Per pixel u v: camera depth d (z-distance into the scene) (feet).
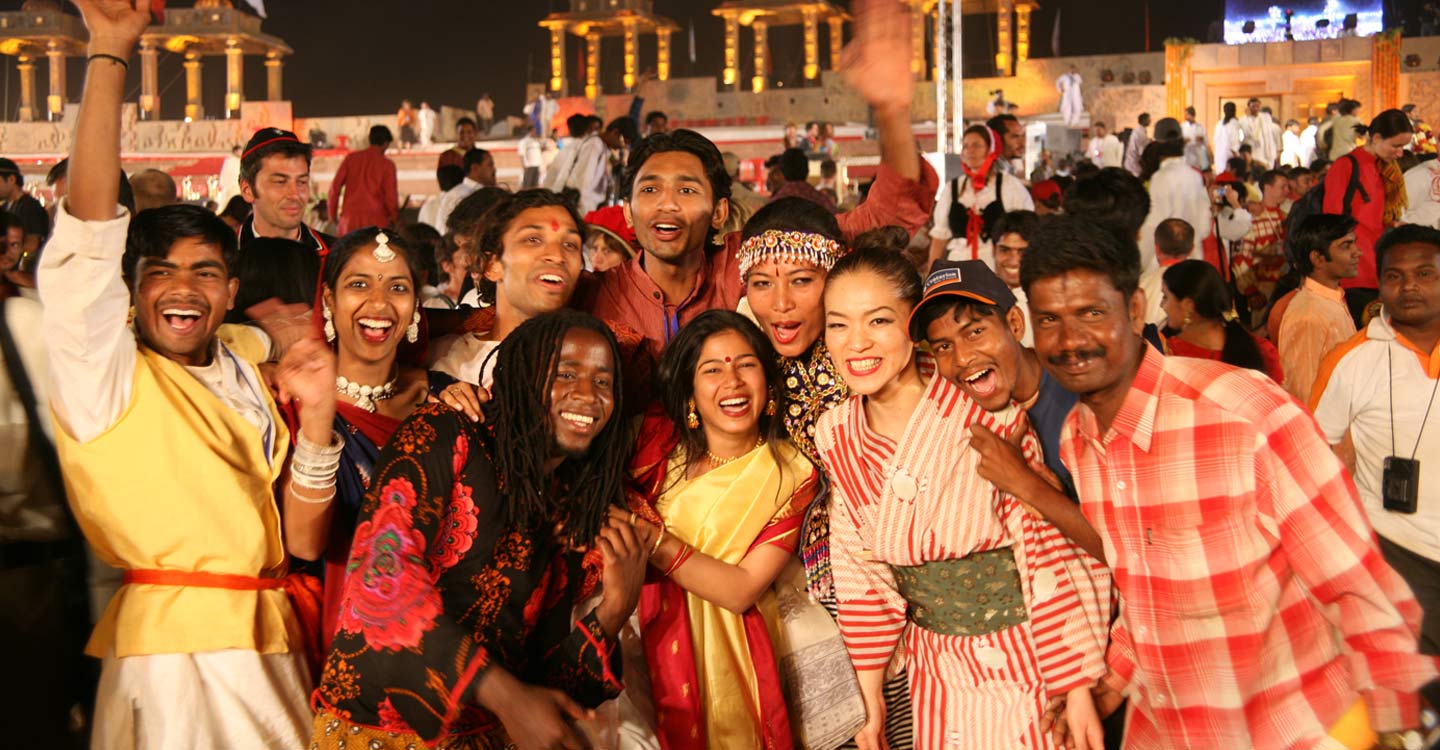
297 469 10.25
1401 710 8.52
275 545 10.49
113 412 9.95
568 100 103.96
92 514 10.09
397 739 8.96
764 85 108.47
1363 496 13.98
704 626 11.12
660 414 11.40
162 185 22.29
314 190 72.33
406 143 100.37
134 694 9.95
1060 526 9.92
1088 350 8.73
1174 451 8.93
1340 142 66.54
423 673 8.59
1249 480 8.76
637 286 12.98
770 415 11.36
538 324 9.62
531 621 9.63
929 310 10.51
